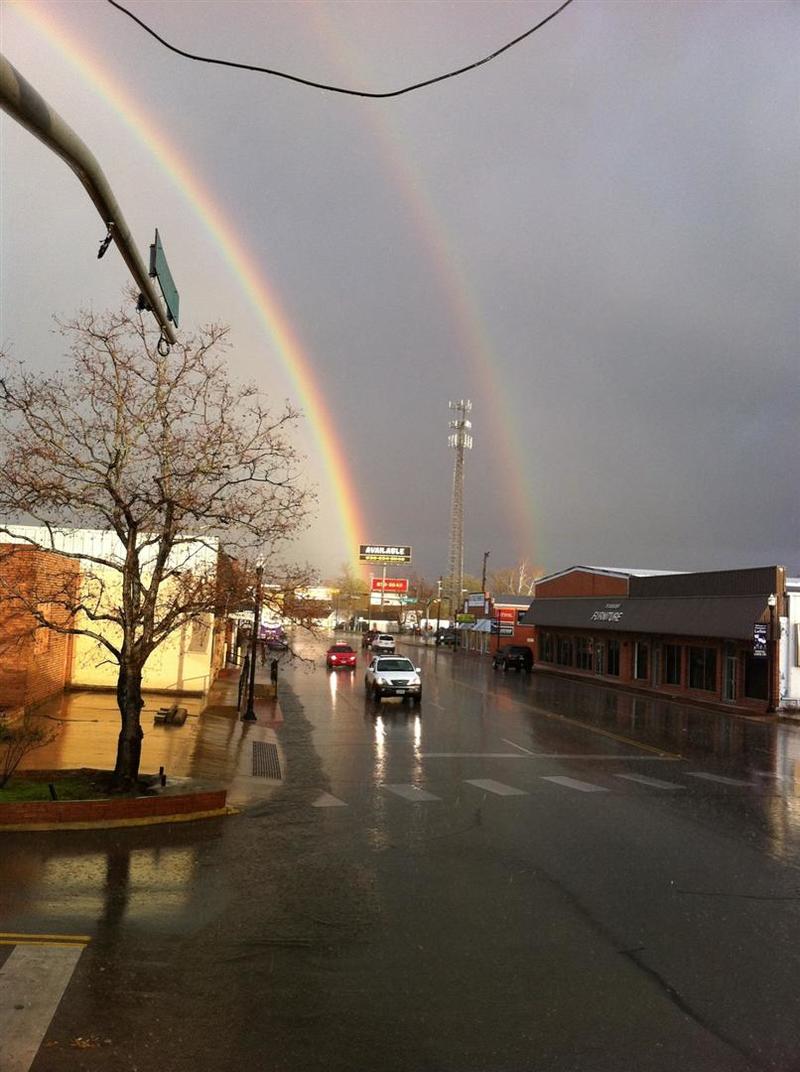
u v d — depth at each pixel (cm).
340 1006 572
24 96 373
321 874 942
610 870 992
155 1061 481
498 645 8000
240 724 2598
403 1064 490
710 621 4166
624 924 781
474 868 984
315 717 2995
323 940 713
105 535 2686
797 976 655
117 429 1294
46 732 1827
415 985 616
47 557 2128
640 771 1973
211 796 1270
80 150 429
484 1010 573
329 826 1230
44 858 961
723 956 698
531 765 2016
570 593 6169
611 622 5212
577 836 1189
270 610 1465
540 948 707
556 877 950
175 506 1295
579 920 789
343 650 5894
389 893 869
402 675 3578
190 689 2912
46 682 2330
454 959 674
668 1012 578
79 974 609
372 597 13850
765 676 3828
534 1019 560
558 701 3969
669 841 1174
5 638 1869
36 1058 477
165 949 675
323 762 1988
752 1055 514
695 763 2166
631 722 3186
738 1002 599
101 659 2702
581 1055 508
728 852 1118
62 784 1298
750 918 811
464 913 803
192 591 1387
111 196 488
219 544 1888
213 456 1330
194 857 1004
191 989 593
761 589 3900
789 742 2764
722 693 4138
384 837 1157
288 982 613
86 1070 466
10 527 2559
